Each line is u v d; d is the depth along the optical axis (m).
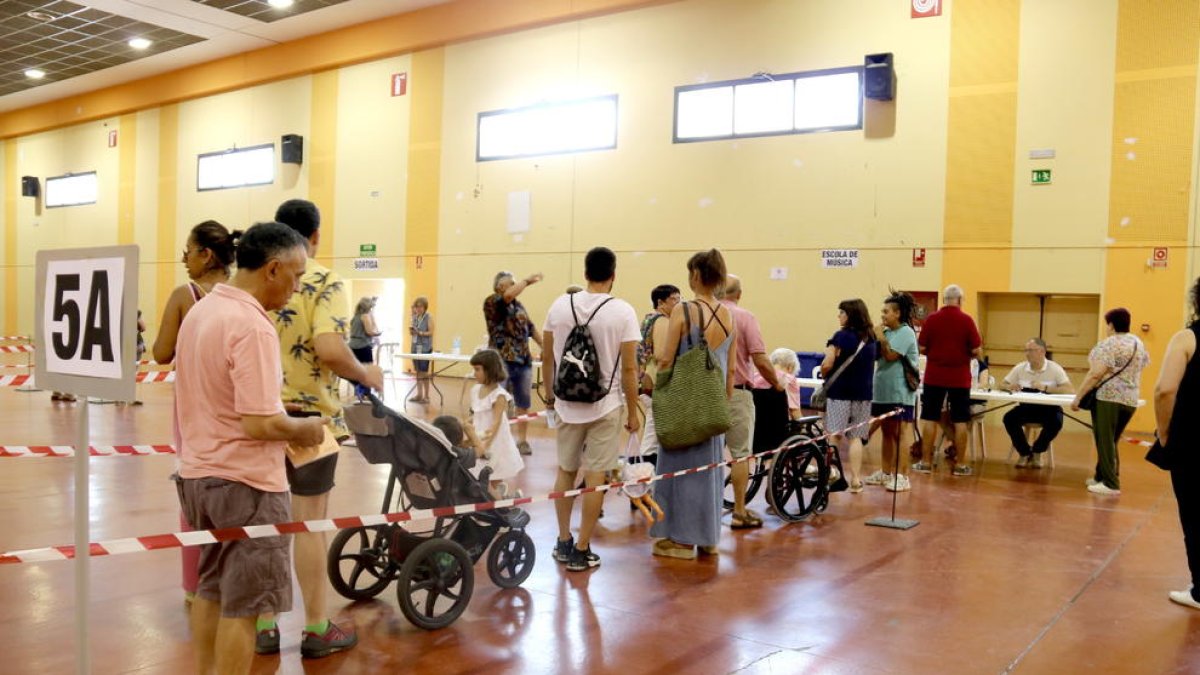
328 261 17.41
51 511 5.66
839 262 11.70
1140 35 9.94
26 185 23.58
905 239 11.26
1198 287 4.14
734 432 5.60
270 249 2.57
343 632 3.48
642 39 13.31
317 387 3.35
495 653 3.46
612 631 3.74
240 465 2.50
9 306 24.78
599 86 13.77
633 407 4.62
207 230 3.60
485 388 6.02
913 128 11.18
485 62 15.11
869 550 5.20
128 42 17.47
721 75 12.57
